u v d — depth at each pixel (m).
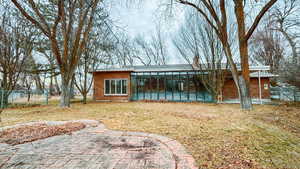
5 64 9.69
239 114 6.73
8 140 3.50
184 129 4.36
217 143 3.25
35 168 2.29
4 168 2.29
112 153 2.79
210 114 6.82
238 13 7.89
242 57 8.04
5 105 9.92
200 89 13.68
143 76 15.11
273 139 3.54
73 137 3.72
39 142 3.38
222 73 12.26
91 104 12.02
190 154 2.72
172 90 14.38
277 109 8.05
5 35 9.05
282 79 9.95
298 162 2.50
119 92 14.81
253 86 14.12
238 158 2.57
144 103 12.70
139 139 3.56
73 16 9.48
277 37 18.00
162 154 2.73
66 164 2.40
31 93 13.20
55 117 6.33
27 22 9.70
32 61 13.66
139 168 2.25
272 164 2.41
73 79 13.05
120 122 5.32
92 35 12.80
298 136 3.88
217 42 11.87
